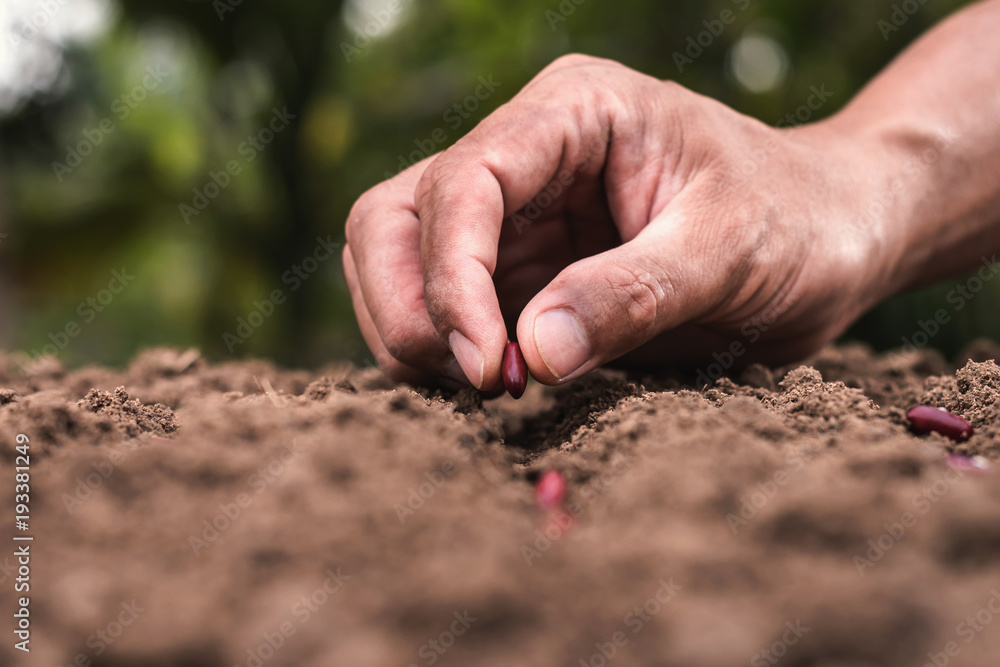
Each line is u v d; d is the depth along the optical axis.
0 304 0.97
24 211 0.98
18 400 0.33
